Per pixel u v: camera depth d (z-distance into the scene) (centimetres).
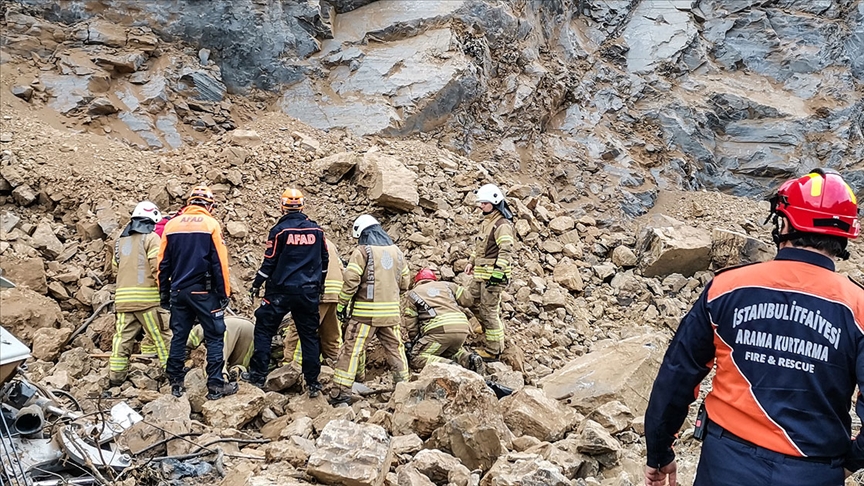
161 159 956
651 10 1536
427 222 927
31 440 461
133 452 488
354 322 636
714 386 279
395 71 1225
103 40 1135
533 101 1312
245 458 503
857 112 1431
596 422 559
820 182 270
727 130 1423
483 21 1307
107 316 751
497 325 779
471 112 1257
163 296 611
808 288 263
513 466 457
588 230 1070
